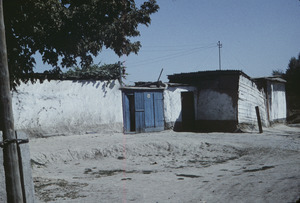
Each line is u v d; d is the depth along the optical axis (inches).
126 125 729.0
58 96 634.8
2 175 162.9
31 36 358.9
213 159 466.6
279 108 1116.5
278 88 1120.2
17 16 323.3
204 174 349.4
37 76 390.3
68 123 643.5
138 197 250.7
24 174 169.6
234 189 246.7
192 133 727.7
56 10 351.9
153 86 795.4
